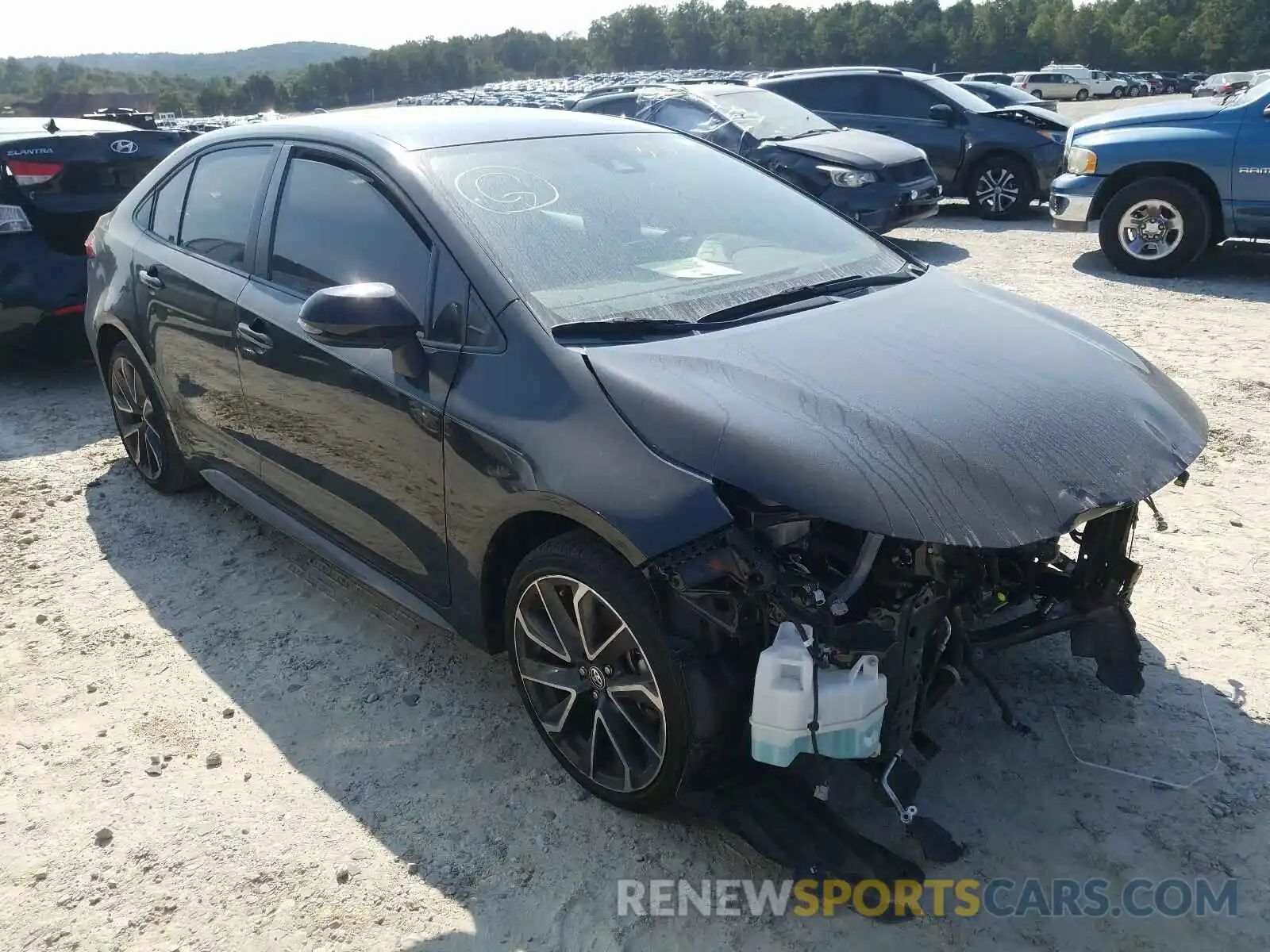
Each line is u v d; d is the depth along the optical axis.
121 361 4.44
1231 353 6.09
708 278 2.96
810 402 2.31
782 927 2.26
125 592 3.83
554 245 2.86
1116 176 8.42
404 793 2.72
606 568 2.37
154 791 2.77
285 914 2.35
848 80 12.26
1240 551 3.79
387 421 2.85
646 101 10.58
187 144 4.19
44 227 5.76
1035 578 2.77
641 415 2.31
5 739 2.99
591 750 2.60
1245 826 2.49
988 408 2.38
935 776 2.68
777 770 2.42
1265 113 7.68
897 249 3.55
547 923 2.30
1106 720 2.88
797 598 2.16
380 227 2.99
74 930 2.33
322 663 3.33
